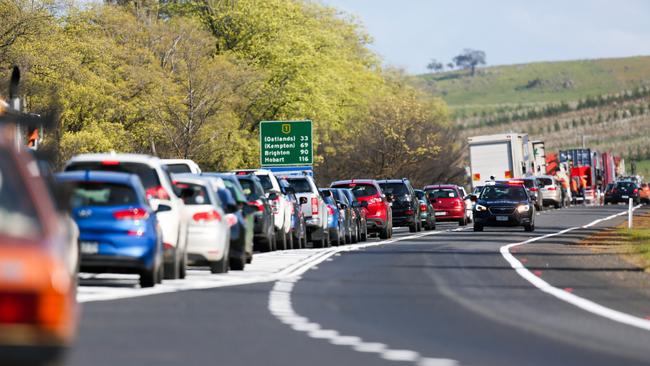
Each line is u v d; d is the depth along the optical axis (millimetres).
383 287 52781
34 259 18297
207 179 61531
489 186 131750
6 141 20109
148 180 54406
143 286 50281
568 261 72750
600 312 41562
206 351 30000
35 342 18047
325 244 100812
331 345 31594
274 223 87625
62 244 19609
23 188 19578
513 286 53562
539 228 136000
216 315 39531
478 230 130625
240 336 33531
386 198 121125
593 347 31562
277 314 40125
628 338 33781
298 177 101125
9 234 18703
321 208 100125
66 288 18797
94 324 36219
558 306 43844
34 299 18047
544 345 31922
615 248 87750
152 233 49750
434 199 158250
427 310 42062
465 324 37344
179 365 27219
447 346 31531
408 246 95688
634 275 60844
